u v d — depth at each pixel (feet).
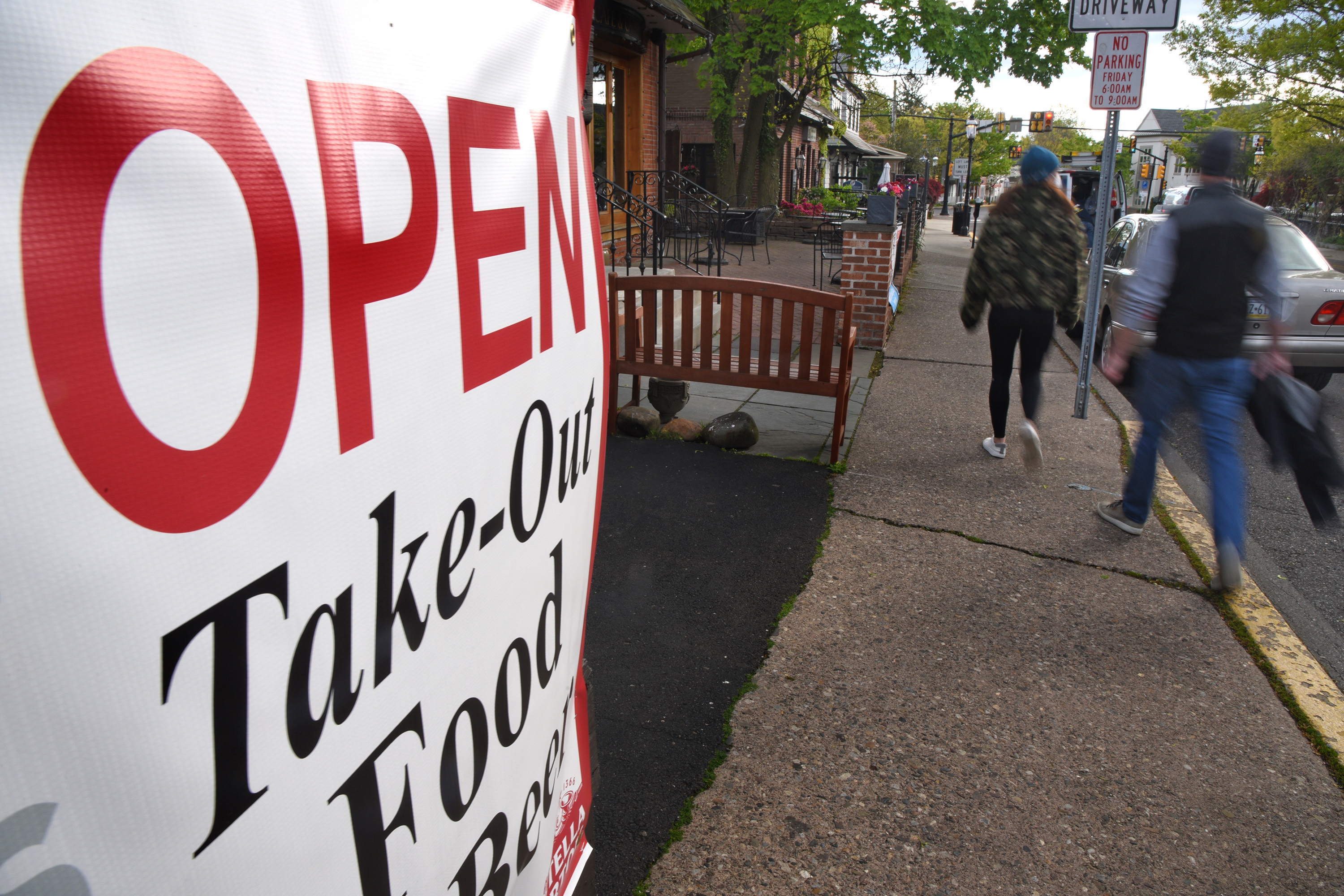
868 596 11.71
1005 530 13.94
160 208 1.78
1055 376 24.97
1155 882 7.25
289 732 2.31
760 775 8.31
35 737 1.59
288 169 2.15
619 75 42.73
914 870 7.29
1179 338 11.82
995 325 15.85
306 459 2.27
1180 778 8.46
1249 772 8.58
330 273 2.32
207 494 1.95
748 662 10.11
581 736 5.37
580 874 5.35
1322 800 8.23
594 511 5.00
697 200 47.34
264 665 2.19
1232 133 11.53
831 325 15.85
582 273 4.42
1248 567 13.58
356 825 2.69
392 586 2.76
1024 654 10.47
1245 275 11.41
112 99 1.66
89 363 1.64
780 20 59.93
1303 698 9.77
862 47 58.13
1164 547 13.48
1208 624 11.28
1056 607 11.59
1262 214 11.51
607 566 12.25
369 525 2.59
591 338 4.64
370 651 2.66
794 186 98.89
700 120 78.23
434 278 2.85
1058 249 15.07
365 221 2.46
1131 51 19.06
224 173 1.94
